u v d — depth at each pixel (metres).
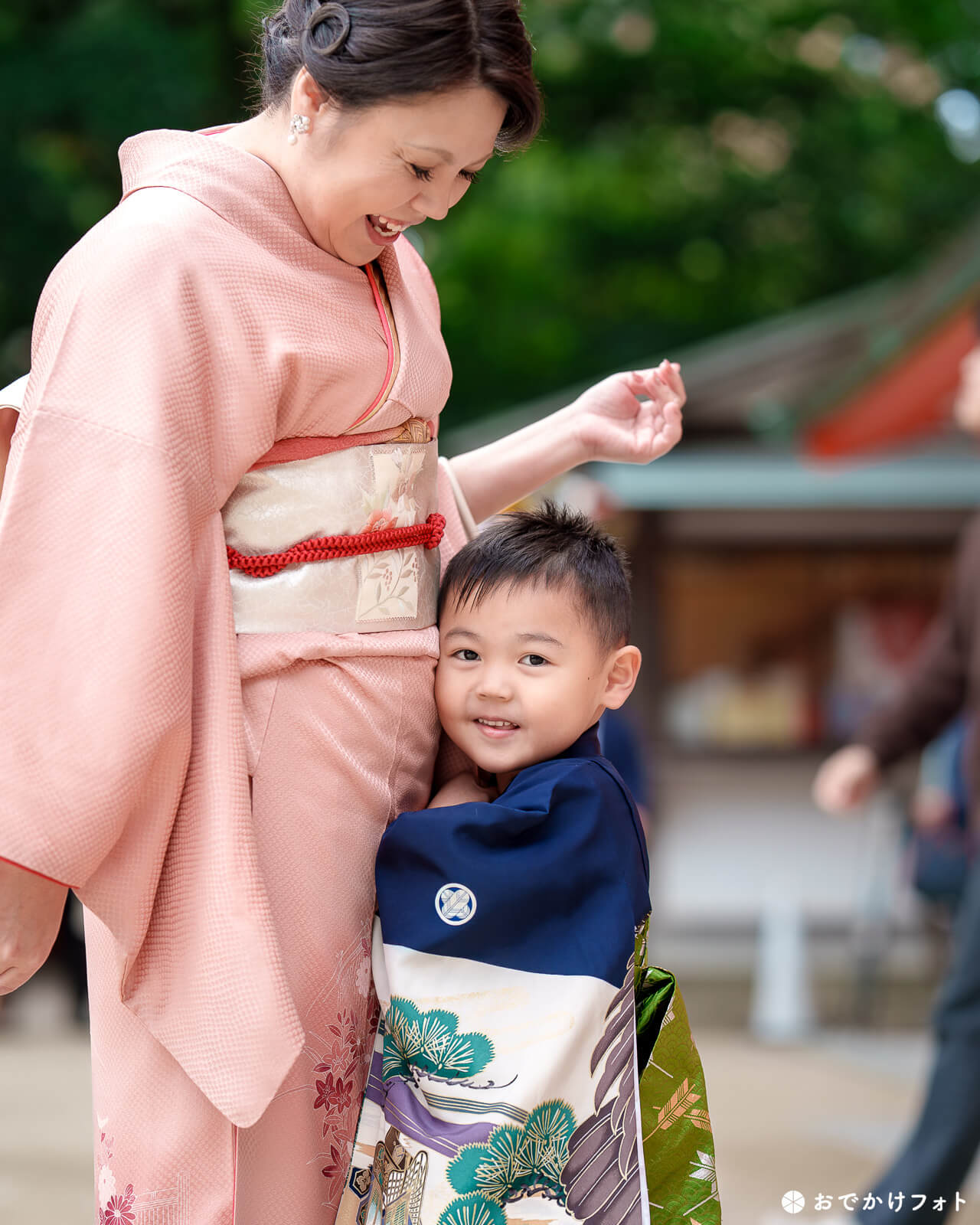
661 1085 1.84
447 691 1.84
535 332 12.24
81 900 1.54
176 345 1.55
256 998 1.52
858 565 8.79
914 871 6.09
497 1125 1.60
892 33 13.26
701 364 8.80
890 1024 7.10
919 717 3.94
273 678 1.65
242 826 1.56
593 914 1.69
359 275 1.72
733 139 13.41
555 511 1.97
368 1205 1.65
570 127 13.25
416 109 1.57
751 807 8.75
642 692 8.66
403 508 1.75
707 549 8.76
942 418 7.65
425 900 1.66
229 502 1.65
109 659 1.47
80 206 9.47
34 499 1.51
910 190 13.08
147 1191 1.61
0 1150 4.55
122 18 9.66
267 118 1.71
